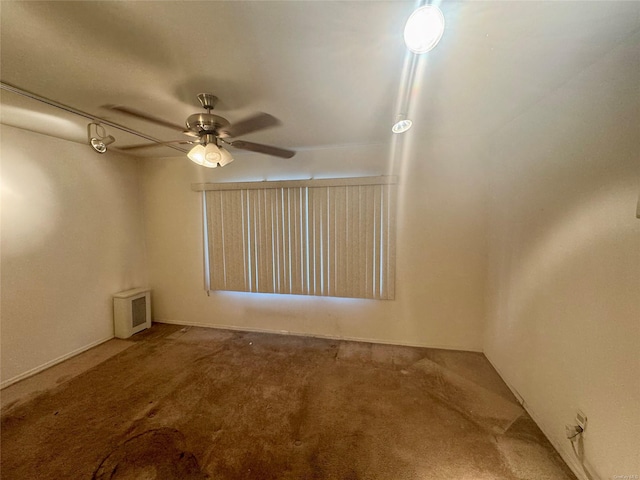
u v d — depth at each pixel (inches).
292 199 123.9
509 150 88.7
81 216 114.7
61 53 51.6
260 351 114.6
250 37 47.1
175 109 77.1
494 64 55.4
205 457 62.8
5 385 90.4
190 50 50.9
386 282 116.9
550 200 67.2
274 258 128.2
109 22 43.3
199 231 138.0
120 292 131.1
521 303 80.5
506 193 90.3
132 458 62.5
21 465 60.7
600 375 51.6
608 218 50.2
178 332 134.5
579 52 50.6
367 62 54.8
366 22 43.4
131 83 62.9
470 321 112.2
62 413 77.2
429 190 111.7
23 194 95.7
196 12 41.1
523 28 44.6
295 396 84.7
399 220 115.2
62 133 99.8
